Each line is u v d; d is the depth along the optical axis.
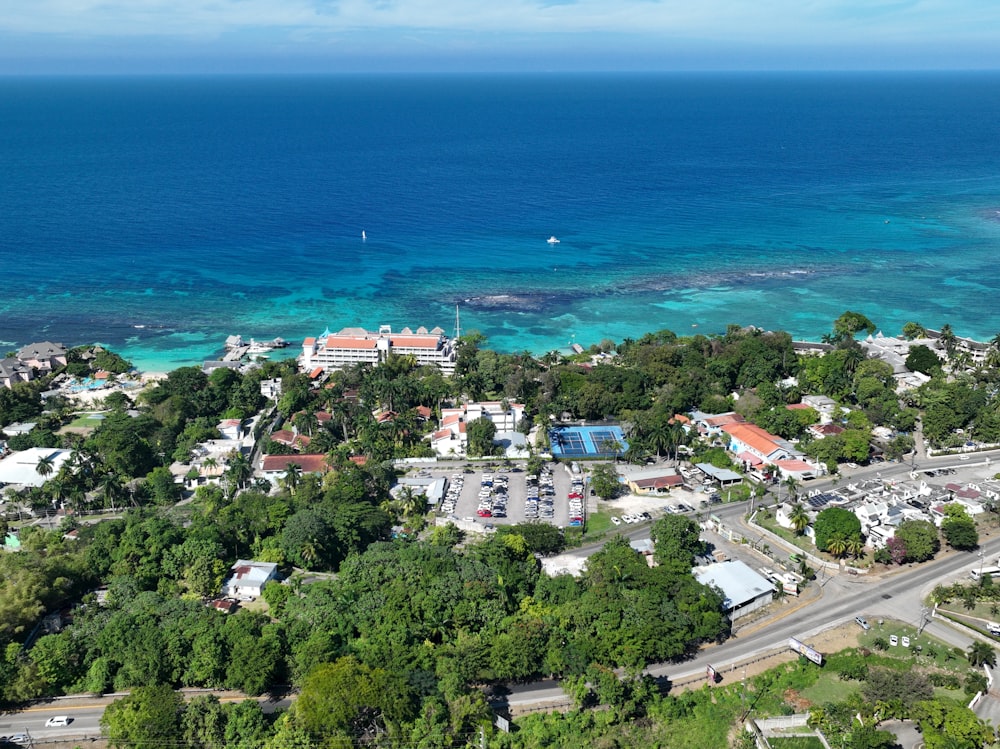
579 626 159.62
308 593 170.25
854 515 192.88
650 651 153.12
